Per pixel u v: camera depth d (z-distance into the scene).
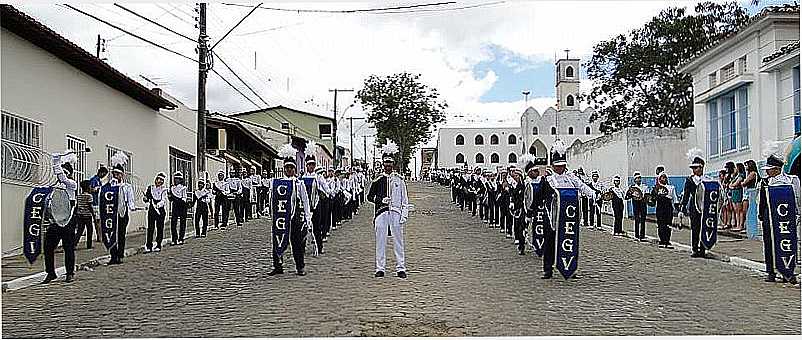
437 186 66.25
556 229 12.74
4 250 16.44
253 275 13.47
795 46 22.39
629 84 42.62
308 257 16.03
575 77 89.50
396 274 13.34
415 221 26.92
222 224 25.17
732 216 21.30
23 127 17.41
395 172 13.37
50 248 13.10
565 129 87.31
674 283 12.42
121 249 15.69
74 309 10.58
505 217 21.81
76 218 13.48
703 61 30.03
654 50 40.72
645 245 18.64
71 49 18.55
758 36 25.55
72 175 13.61
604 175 35.31
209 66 25.67
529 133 87.69
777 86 24.41
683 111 40.78
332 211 22.97
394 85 62.25
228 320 9.59
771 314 9.93
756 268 14.18
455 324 9.23
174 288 12.22
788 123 23.86
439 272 13.64
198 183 22.86
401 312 9.91
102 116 22.30
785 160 19.25
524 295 11.23
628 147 31.83
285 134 58.69
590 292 11.51
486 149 98.19
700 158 16.14
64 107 19.56
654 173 31.75
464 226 24.53
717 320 9.55
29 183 17.47
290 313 9.93
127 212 15.77
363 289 11.73
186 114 32.28
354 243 19.02
